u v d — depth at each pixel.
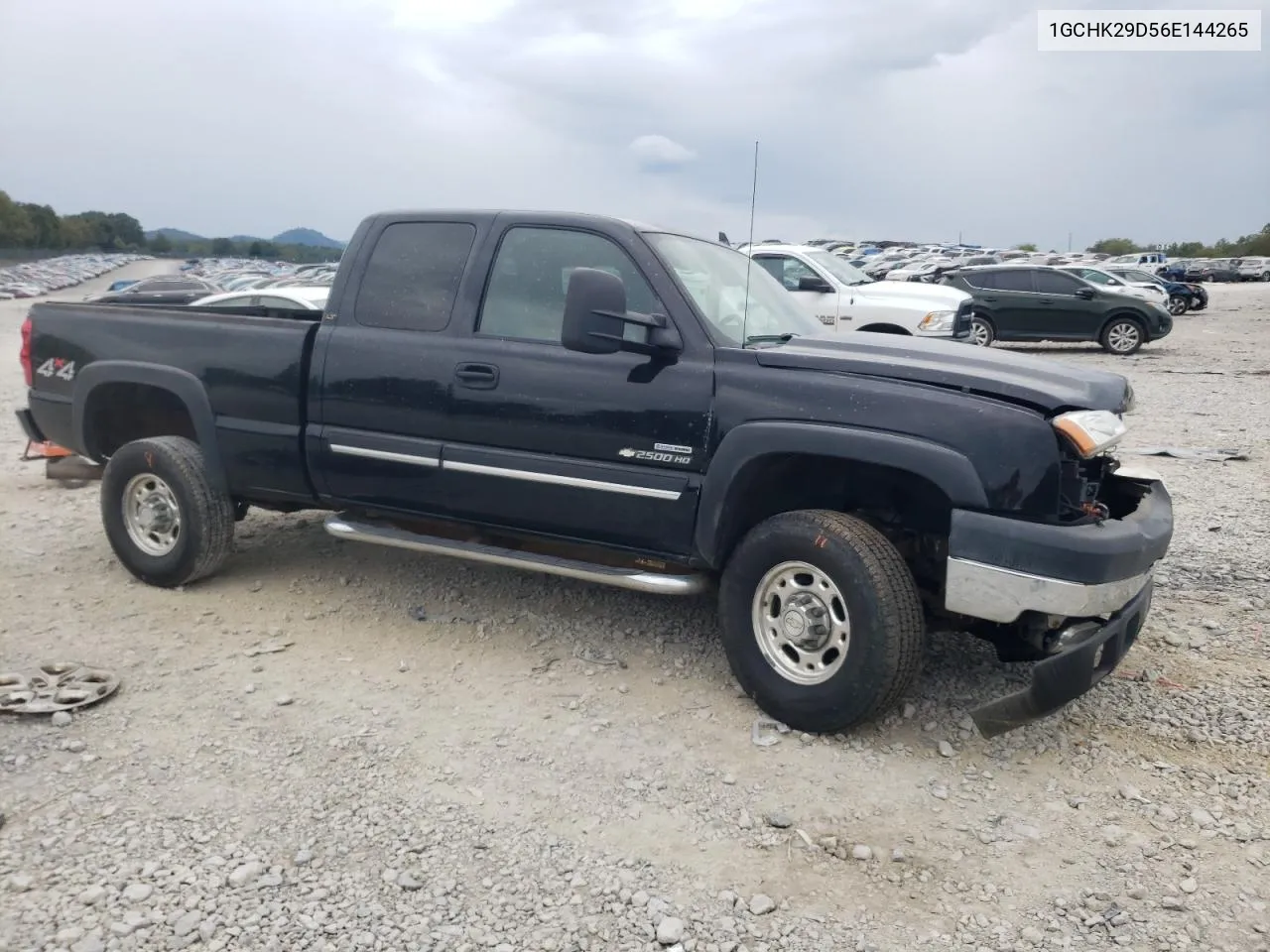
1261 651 4.59
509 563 4.45
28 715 3.90
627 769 3.61
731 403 3.87
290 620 4.96
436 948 2.67
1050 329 18.70
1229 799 3.43
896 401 3.62
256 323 4.93
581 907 2.86
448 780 3.52
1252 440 9.49
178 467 5.10
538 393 4.21
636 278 4.15
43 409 5.71
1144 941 2.73
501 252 4.45
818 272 12.61
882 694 3.62
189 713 3.98
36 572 5.63
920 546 4.04
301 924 2.74
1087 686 3.47
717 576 4.30
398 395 4.53
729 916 2.83
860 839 3.20
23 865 2.96
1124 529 3.54
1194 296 30.52
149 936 2.67
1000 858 3.11
